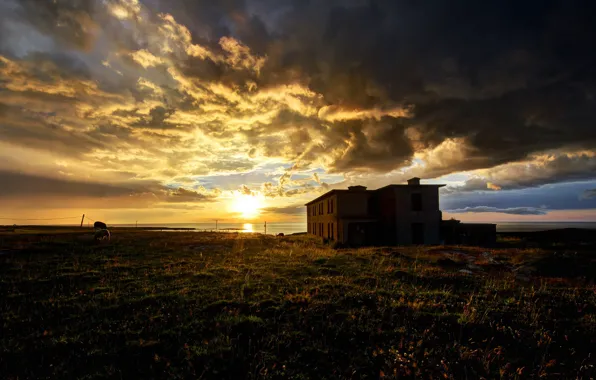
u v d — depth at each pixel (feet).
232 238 110.22
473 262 58.49
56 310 29.81
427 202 112.68
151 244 82.12
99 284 39.45
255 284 38.14
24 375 19.42
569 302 32.32
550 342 23.85
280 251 74.38
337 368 20.56
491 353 22.30
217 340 22.86
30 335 24.20
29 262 52.42
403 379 19.60
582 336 24.91
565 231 138.51
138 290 35.91
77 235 96.17
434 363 21.06
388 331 25.16
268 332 24.68
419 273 45.14
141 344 22.59
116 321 26.76
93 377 19.16
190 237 109.81
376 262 56.49
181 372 19.79
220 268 49.11
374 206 125.29
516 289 37.68
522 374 20.21
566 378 19.70
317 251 75.92
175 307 29.89
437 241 111.45
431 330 25.49
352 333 24.63
